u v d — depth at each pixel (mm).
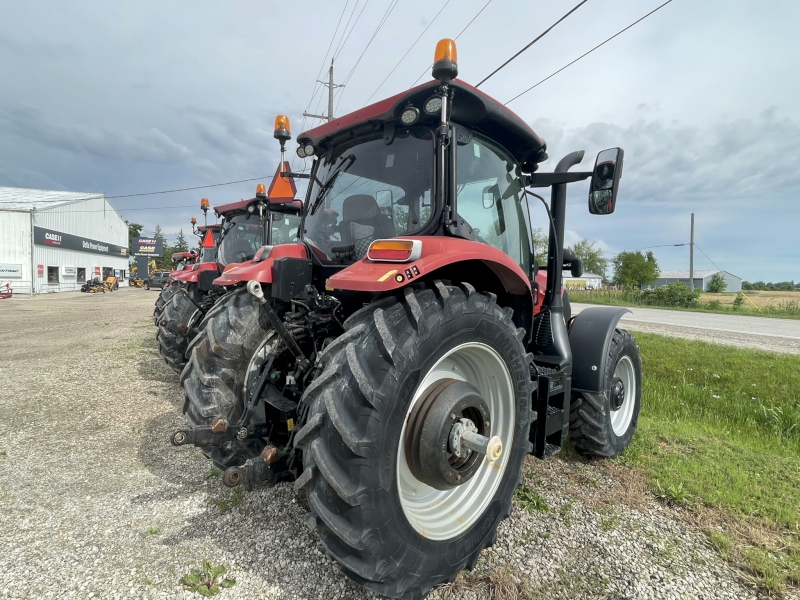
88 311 14930
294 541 2137
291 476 2045
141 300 21516
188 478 2783
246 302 2412
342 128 2438
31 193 37844
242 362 2311
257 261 2559
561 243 3021
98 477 2801
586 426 3061
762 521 2398
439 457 1717
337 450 1502
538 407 2539
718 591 1879
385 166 2354
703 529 2328
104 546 2105
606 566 2018
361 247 2393
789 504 2578
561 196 3027
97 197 38031
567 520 2379
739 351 7727
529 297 2426
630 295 28234
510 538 2213
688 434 3793
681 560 2070
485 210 2557
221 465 2346
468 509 1952
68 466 2959
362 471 1478
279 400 2150
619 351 3256
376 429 1500
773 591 1879
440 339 1705
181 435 1923
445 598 1812
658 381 5805
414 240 1727
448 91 1977
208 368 2301
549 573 1965
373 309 1741
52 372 5668
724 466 3102
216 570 1908
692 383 5723
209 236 8945
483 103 2193
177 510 2416
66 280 32188
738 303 22812
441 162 2090
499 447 1777
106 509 2430
